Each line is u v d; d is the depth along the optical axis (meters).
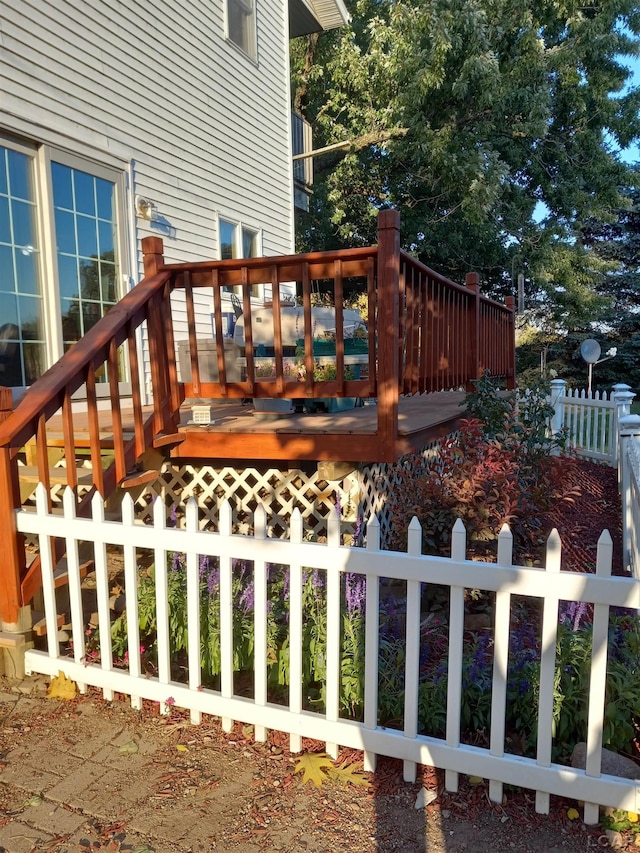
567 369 21.06
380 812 2.18
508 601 2.13
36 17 5.50
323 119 18.89
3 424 3.04
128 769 2.42
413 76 14.33
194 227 8.02
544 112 15.20
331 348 5.17
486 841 2.04
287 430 3.88
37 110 5.52
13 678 3.11
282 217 10.54
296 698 2.47
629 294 21.94
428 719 2.46
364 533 4.14
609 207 17.81
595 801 2.07
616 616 3.12
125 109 6.68
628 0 14.97
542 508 4.93
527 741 2.39
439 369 5.17
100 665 2.98
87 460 4.31
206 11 8.20
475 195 14.55
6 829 2.12
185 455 4.15
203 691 2.69
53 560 3.10
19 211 5.47
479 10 13.76
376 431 3.67
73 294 6.07
